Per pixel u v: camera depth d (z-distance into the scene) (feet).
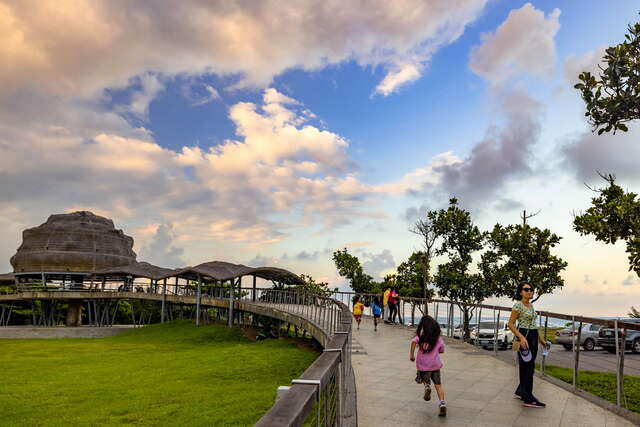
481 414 22.75
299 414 7.23
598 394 38.96
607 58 32.89
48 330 179.52
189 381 62.90
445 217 104.99
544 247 96.02
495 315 43.96
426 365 23.22
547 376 32.19
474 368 36.01
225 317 174.09
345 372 18.70
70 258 236.22
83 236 244.42
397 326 78.95
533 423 21.35
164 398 51.78
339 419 13.74
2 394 56.65
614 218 38.09
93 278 234.99
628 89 32.19
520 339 24.34
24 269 239.09
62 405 50.14
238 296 154.20
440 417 22.17
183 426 39.47
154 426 40.29
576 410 23.61
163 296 179.32
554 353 78.64
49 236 240.94
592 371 56.03
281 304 117.91
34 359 95.96
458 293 104.47
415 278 114.52
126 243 269.03
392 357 42.04
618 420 21.90
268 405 45.34
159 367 78.13
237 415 41.88
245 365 73.87
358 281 138.82
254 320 144.15
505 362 39.04
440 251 107.55
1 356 102.42
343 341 15.96
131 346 123.44
